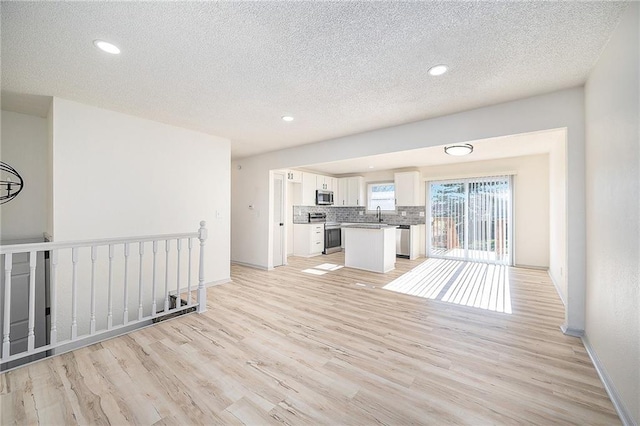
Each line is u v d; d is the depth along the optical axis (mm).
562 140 3525
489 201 5914
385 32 1750
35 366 2004
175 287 3775
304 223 7188
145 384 1812
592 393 1729
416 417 1532
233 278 4691
